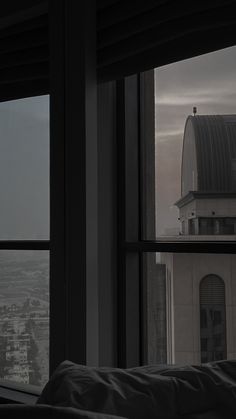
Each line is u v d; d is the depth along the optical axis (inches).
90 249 71.7
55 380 44.5
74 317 72.1
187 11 63.1
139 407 40.7
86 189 71.6
